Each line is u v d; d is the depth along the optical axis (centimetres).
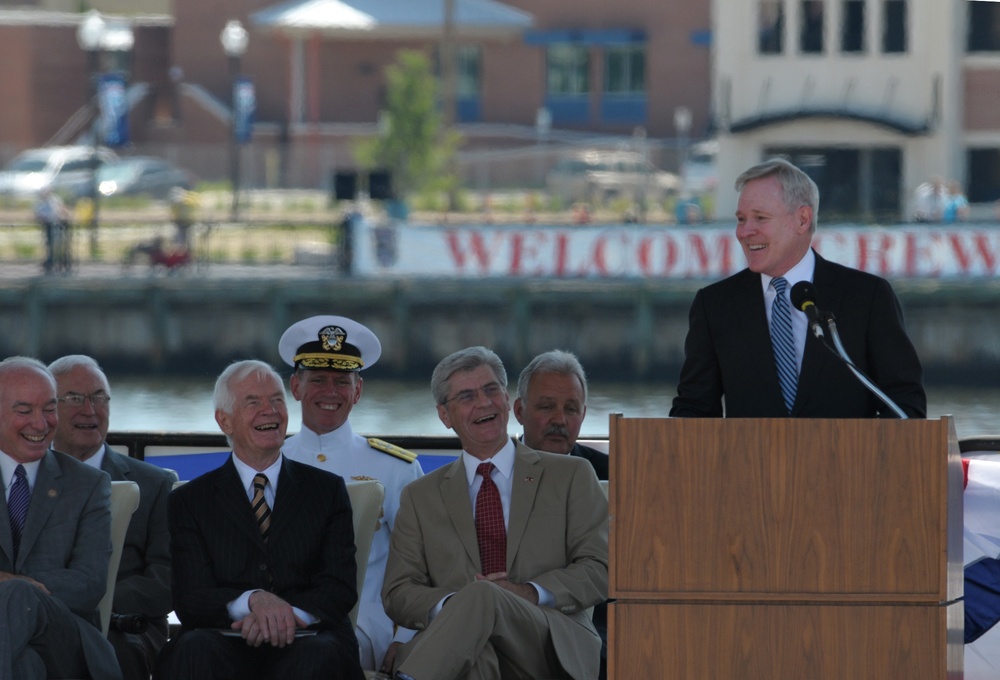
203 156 12112
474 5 13100
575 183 10675
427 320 7188
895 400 1362
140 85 13950
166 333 7419
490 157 11375
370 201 9112
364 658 1658
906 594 1131
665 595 1143
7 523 1523
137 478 1706
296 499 1516
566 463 1570
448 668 1392
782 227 1377
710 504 1141
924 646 1129
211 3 13988
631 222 7112
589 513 1541
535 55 13875
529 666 1439
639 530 1147
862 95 8512
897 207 8525
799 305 1317
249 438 1510
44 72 13600
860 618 1133
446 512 1552
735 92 8594
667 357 7000
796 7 8512
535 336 7094
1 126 13538
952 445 1145
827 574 1135
